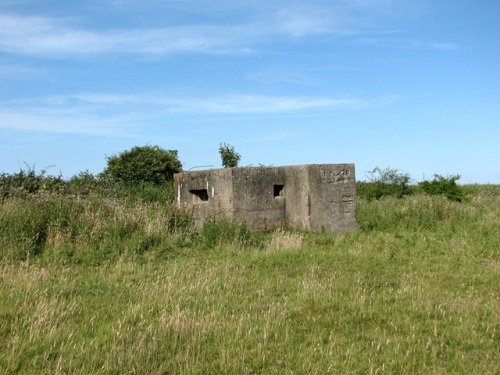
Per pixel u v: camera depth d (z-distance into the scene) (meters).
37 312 5.98
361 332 5.68
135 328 5.60
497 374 4.65
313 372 4.63
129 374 4.57
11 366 4.68
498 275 8.36
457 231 12.28
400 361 4.86
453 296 7.14
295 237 11.36
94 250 9.80
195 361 4.86
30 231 10.20
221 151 20.75
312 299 6.85
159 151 23.45
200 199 13.55
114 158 23.00
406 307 6.54
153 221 11.30
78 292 7.20
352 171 13.63
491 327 5.83
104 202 12.42
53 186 15.73
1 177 15.41
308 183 12.79
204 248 10.73
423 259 9.71
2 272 8.01
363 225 13.49
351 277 8.31
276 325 5.80
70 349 5.09
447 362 4.92
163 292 7.09
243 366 4.74
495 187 28.66
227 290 7.34
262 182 12.84
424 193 20.30
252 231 12.55
